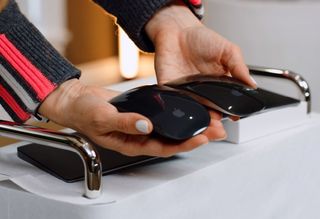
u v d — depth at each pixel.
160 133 0.69
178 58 0.90
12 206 0.72
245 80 0.84
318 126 0.91
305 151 0.90
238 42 1.76
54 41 2.23
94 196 0.68
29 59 0.77
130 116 0.68
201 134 0.70
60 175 0.73
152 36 0.93
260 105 0.78
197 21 0.94
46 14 2.19
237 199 0.81
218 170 0.78
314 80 1.72
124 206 0.68
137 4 0.90
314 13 1.68
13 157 0.81
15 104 0.77
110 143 0.71
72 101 0.74
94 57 2.55
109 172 0.74
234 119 0.79
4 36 0.77
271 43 1.72
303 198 0.91
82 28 2.49
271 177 0.86
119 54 2.41
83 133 0.74
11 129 0.71
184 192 0.74
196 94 0.77
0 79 0.78
